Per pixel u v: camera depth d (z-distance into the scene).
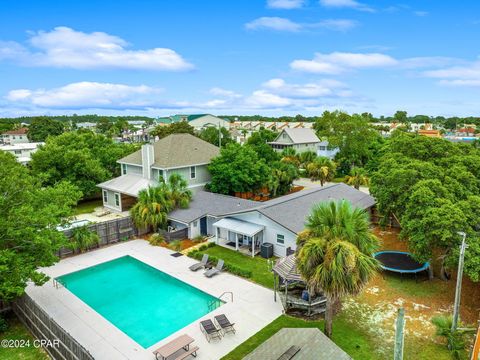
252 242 24.23
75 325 16.47
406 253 23.42
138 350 14.57
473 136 120.38
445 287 19.95
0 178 17.06
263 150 45.00
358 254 13.40
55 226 17.88
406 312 17.41
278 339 12.27
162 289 20.52
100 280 21.67
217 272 21.78
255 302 18.33
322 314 17.11
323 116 86.69
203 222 29.31
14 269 14.77
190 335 15.58
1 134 107.12
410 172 21.33
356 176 39.59
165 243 27.42
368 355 14.05
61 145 41.12
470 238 16.77
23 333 15.90
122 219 28.36
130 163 38.00
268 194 42.41
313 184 52.34
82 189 37.19
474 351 13.27
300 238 15.17
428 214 17.84
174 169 35.00
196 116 152.50
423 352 14.30
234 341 15.02
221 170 35.34
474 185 21.16
